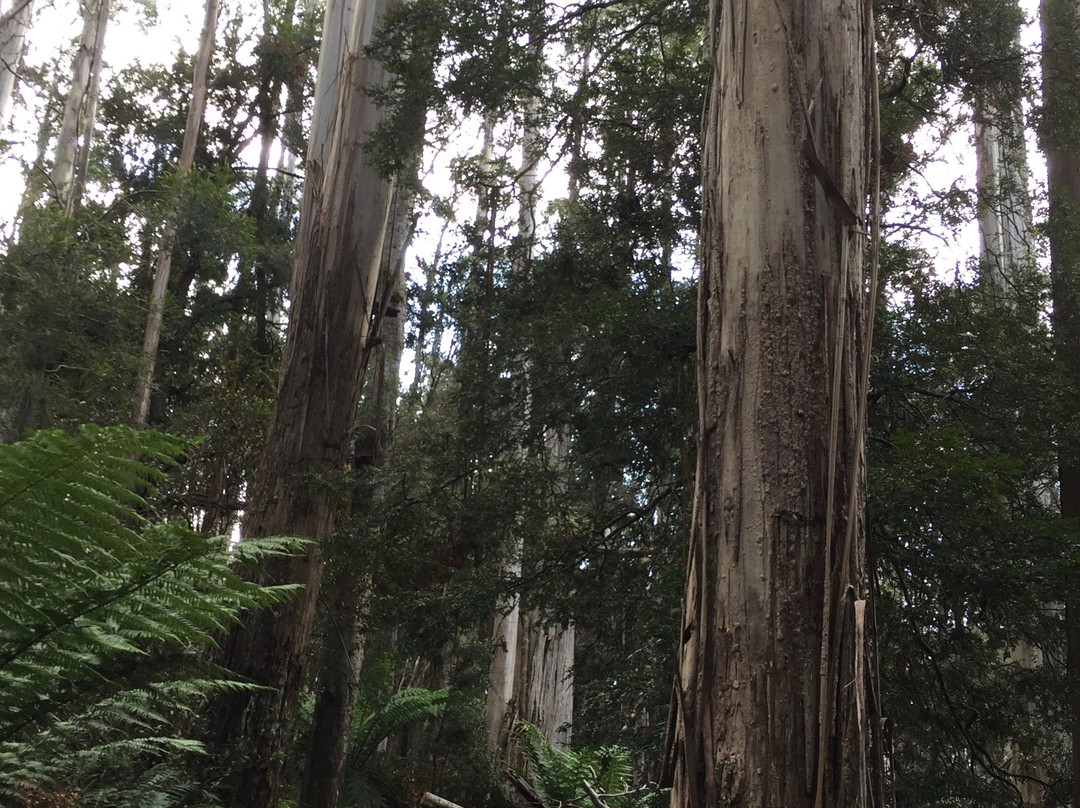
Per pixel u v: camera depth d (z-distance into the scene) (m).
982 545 7.05
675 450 8.67
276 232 19.45
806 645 2.78
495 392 9.09
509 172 10.27
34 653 2.24
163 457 2.10
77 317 13.23
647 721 9.12
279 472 9.58
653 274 9.27
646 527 9.17
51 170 18.80
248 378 14.46
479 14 8.80
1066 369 8.37
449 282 10.77
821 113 3.41
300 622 8.85
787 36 3.50
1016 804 7.78
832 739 2.64
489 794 15.58
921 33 8.91
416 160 10.58
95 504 2.10
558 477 9.24
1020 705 8.19
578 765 9.25
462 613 9.03
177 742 2.90
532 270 10.00
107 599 2.22
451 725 16.36
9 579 2.13
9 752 2.45
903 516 6.93
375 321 10.55
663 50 9.62
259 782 7.95
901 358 7.82
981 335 7.97
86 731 2.70
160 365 16.36
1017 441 7.98
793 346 3.11
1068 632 8.36
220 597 2.47
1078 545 7.12
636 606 8.70
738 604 2.87
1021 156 10.80
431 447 9.76
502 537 9.37
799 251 3.23
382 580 10.18
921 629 7.75
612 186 9.66
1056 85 9.63
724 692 2.80
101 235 15.38
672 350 8.23
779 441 3.00
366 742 15.09
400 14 9.07
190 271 17.70
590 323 8.45
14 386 12.42
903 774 7.51
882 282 8.12
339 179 10.42
